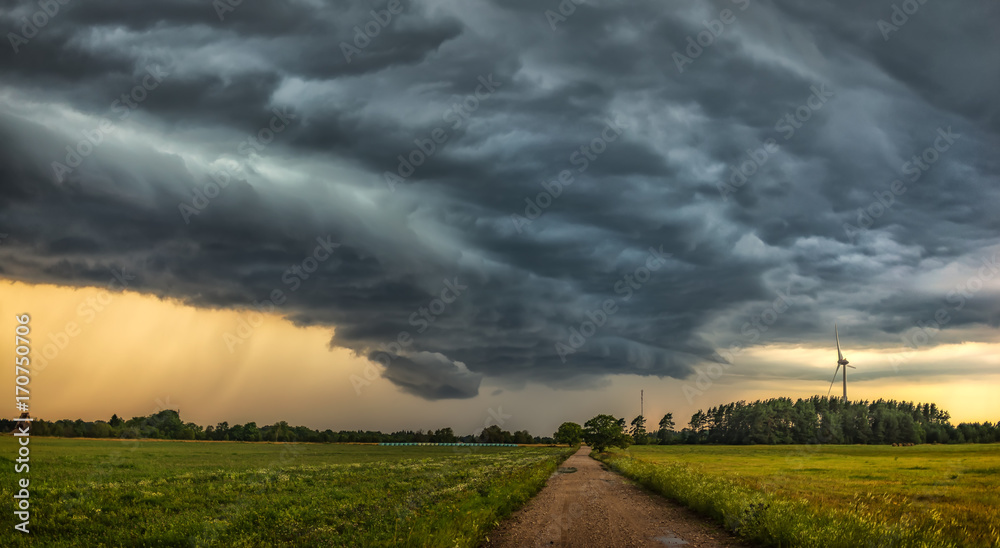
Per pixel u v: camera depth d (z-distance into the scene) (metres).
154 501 23.92
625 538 16.61
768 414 193.25
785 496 22.19
